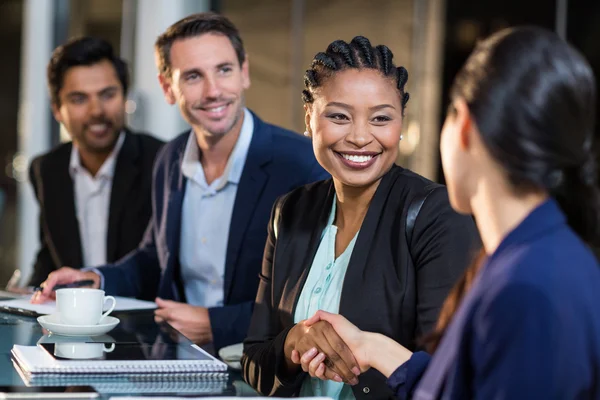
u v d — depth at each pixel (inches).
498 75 36.2
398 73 67.1
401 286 65.0
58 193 124.5
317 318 60.2
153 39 187.2
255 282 97.3
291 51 183.9
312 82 67.7
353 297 65.8
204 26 97.9
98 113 121.3
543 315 33.4
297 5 183.0
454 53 178.5
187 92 97.4
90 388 50.8
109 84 122.4
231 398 48.7
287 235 71.8
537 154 35.5
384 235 66.4
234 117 97.6
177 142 104.7
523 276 34.3
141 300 97.7
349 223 69.4
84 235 125.4
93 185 124.3
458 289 46.0
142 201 120.6
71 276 92.5
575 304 34.1
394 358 56.8
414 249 65.0
